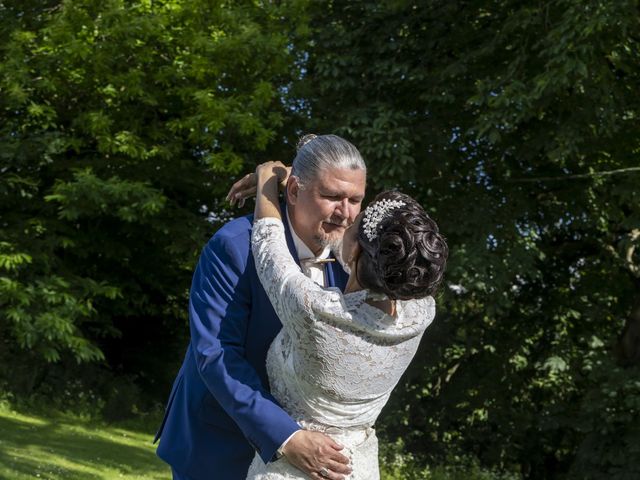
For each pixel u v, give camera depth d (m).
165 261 12.74
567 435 12.59
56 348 11.09
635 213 9.47
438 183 10.63
